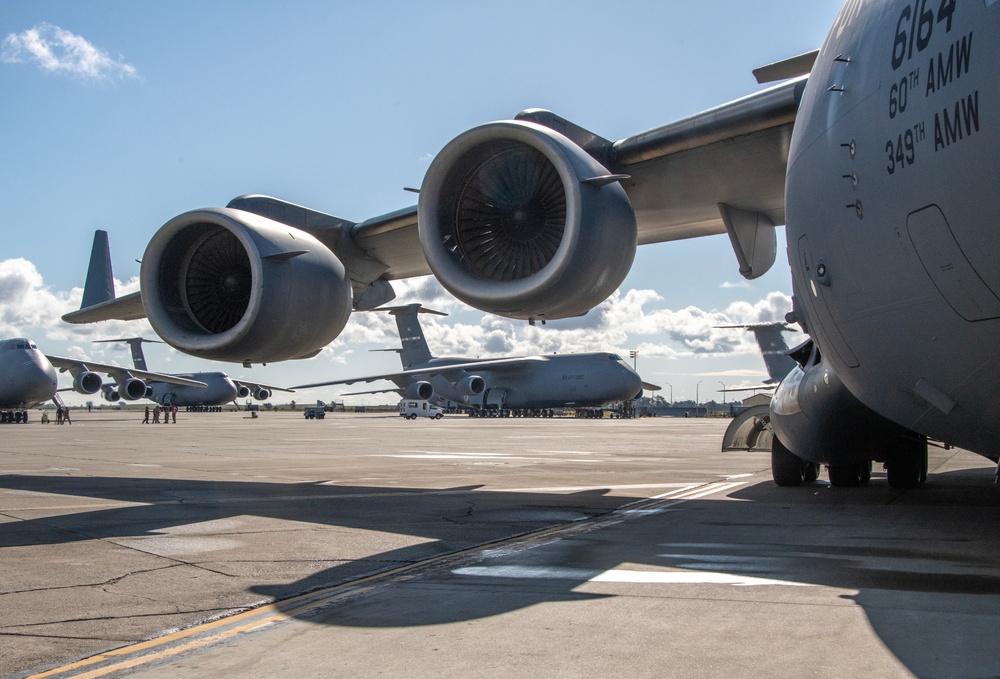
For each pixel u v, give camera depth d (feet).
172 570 19.11
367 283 41.65
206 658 12.51
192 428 139.95
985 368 17.37
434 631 13.73
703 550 21.31
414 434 111.55
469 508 30.71
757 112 28.04
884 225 18.26
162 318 34.14
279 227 33.47
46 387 143.23
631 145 31.40
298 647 12.98
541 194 30.50
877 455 33.37
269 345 32.99
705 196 33.81
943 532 24.26
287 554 21.11
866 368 21.61
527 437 101.71
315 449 74.08
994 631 13.25
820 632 13.26
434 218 30.96
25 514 28.60
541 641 13.04
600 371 199.52
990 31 15.23
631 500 33.55
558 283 28.07
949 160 16.01
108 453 67.36
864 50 19.35
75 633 13.99
